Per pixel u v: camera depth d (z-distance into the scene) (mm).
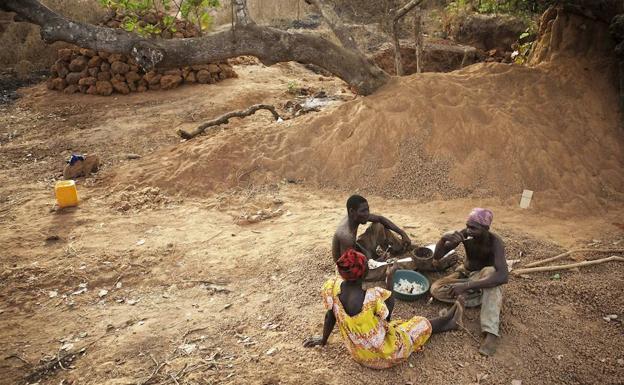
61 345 4613
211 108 11656
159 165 8469
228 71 14008
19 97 13109
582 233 5988
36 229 6762
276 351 4324
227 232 6512
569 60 8812
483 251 4605
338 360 4164
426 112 7781
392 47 13930
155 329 4738
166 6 8438
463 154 7426
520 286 4992
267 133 8617
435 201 7035
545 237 5891
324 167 7875
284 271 5500
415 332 4062
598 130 7707
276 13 19297
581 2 8461
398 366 4078
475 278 4531
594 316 4609
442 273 5191
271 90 13164
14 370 4320
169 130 10562
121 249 6176
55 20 7277
